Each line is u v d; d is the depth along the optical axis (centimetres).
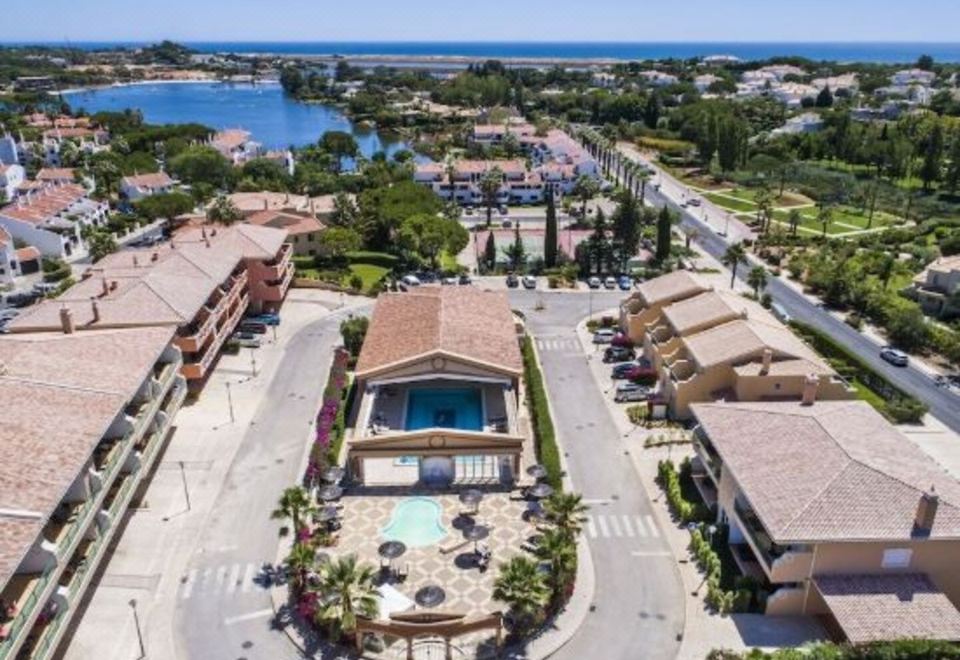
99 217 16338
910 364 9594
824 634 5119
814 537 4931
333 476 6706
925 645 4550
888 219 16800
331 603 4969
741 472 5625
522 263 13238
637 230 13100
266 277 10650
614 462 7206
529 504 6519
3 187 18850
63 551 4816
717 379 7681
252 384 8700
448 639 4806
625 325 10006
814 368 7338
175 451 7294
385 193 15088
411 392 7969
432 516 6356
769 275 13062
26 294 11762
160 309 7750
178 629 5194
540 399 8069
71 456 5053
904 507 5097
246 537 6119
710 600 5453
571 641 5106
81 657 4950
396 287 12031
